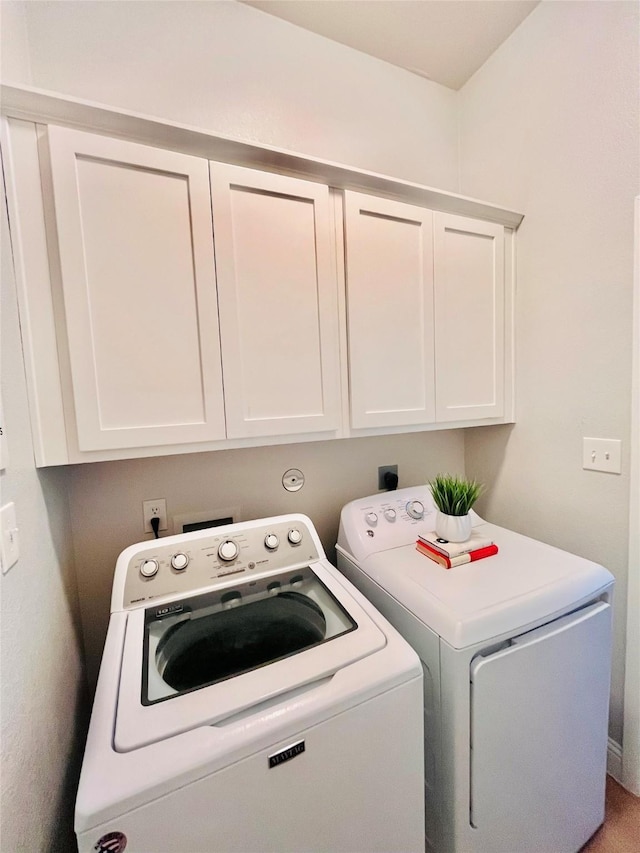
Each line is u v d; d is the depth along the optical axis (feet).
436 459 5.99
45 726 2.42
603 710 3.53
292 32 4.68
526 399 5.11
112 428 3.02
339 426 4.03
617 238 3.99
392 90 5.35
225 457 4.53
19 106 2.66
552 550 3.96
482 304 4.87
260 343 3.54
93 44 3.81
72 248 2.83
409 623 3.20
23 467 2.53
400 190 4.17
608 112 3.96
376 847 2.42
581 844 3.53
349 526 4.35
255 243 3.47
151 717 2.05
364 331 4.05
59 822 2.52
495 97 5.20
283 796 2.09
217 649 3.02
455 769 2.77
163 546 3.37
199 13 4.22
